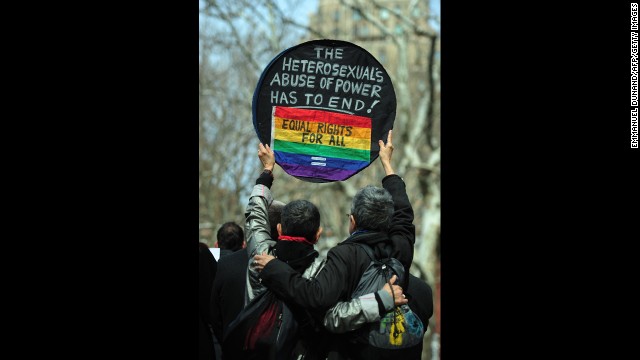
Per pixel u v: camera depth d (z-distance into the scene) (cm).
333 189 2394
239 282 459
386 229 406
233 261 464
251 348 400
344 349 388
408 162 2092
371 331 383
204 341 457
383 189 411
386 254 400
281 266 390
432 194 2103
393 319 385
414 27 2031
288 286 385
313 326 394
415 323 389
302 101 446
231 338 405
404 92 2120
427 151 2536
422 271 2072
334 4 2500
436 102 2167
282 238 412
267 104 443
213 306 461
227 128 2922
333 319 380
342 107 448
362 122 450
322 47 445
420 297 413
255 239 422
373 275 389
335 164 448
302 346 398
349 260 388
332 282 382
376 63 449
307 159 446
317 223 414
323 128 447
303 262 407
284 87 444
